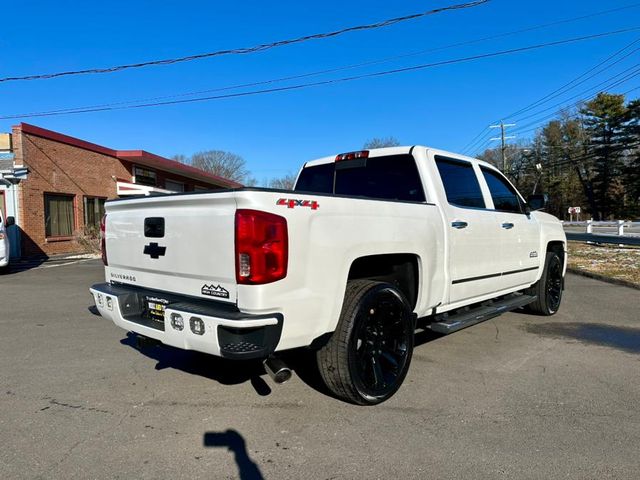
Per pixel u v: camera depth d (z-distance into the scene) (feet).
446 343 18.20
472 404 12.44
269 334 9.97
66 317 23.24
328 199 11.16
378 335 12.42
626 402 12.60
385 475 9.16
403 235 13.00
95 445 10.34
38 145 57.06
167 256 11.87
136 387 13.71
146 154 74.84
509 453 9.95
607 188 198.08
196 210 11.00
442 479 9.02
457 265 15.49
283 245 10.11
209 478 9.11
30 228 55.62
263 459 9.77
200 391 13.39
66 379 14.40
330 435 10.77
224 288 10.47
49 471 9.32
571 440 10.50
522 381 14.14
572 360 16.15
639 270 38.63
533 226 20.72
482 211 17.10
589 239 68.54
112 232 14.08
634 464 9.53
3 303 27.02
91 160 67.67
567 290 31.32
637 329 20.42
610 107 195.93
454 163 16.81
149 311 12.64
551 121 226.99
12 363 15.96
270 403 12.53
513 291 19.88
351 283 12.30
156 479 9.06
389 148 16.51
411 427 11.14
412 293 13.93
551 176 227.81
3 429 11.11
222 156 242.17
